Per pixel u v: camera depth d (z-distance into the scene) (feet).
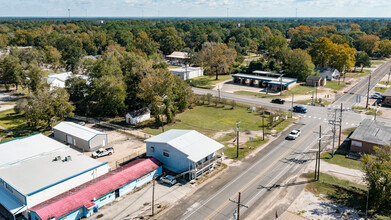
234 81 400.88
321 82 375.25
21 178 135.85
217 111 276.00
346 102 296.30
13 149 167.12
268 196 138.82
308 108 278.05
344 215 124.16
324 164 169.58
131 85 277.03
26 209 123.65
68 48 496.64
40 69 292.40
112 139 211.00
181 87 270.67
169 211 127.85
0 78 378.94
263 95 328.90
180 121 249.34
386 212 125.80
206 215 124.98
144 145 199.00
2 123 244.22
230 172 162.09
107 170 157.07
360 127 203.92
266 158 178.19
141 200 136.67
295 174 159.02
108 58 285.02
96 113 269.44
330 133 215.92
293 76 397.39
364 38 639.76
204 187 147.23
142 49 599.16
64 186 136.98
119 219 122.62
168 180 150.30
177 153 159.12
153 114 237.86
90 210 124.67
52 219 113.29
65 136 205.77
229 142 202.39
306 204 132.26
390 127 203.82
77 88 289.94
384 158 133.90
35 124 221.66
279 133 218.18
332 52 426.51
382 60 600.39
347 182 150.00
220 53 404.36
